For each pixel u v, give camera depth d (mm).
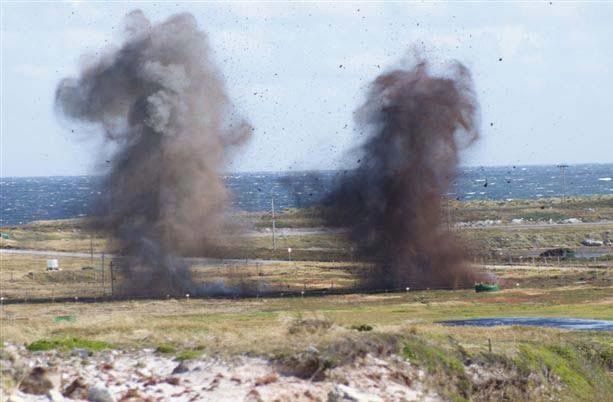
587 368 98625
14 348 82188
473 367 88438
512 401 87250
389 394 77812
